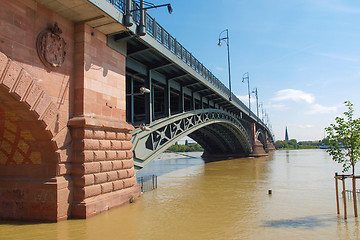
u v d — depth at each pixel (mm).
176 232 9141
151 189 18641
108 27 12109
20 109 9273
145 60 17844
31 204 10047
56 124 10125
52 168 10086
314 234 8859
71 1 9914
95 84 11867
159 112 30938
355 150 10914
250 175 27938
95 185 11031
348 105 11289
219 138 58000
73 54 11375
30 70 9406
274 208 12836
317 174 28203
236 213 11844
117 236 8648
